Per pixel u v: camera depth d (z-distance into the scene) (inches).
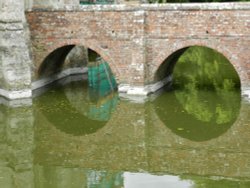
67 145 662.5
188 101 847.7
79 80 1098.7
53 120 771.4
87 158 612.1
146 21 855.7
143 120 759.1
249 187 507.8
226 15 810.2
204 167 571.2
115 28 869.2
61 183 532.4
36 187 522.6
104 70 1251.8
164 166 579.8
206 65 1251.8
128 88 882.8
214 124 732.7
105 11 868.6
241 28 806.5
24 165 589.0
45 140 684.1
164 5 839.7
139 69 866.8
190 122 741.3
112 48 879.7
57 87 1005.2
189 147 646.5
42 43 921.5
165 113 786.2
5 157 618.8
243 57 816.9
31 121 764.6
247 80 823.1
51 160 605.3
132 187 511.8
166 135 696.4
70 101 880.3
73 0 1077.8
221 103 829.8
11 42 853.2
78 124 753.0
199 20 828.0
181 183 521.7
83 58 1152.2
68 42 906.7
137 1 1254.3
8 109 820.6
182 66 1251.2
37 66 936.9
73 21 894.4
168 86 978.1
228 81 1026.7
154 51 866.8
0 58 874.1
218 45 827.4
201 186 513.3
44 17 908.0
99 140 682.2
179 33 843.4
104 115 796.0
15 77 866.1
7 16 847.1
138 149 644.1
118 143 669.9
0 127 736.3
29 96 887.7
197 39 836.0
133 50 864.3
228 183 520.1
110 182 530.3
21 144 668.1
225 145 647.8
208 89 946.1
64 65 1096.2
